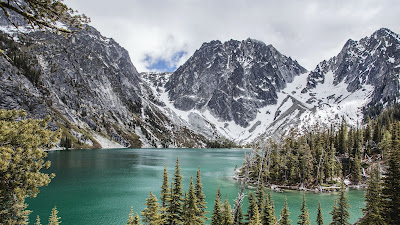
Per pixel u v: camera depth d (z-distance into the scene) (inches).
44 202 2362.2
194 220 1408.7
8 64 7199.8
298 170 3459.6
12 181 642.2
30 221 1876.2
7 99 6284.5
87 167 4375.0
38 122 732.7
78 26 553.9
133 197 2600.9
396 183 1222.9
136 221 1270.9
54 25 533.6
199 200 1577.3
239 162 6225.4
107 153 7057.1
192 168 4911.4
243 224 1471.5
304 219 1531.7
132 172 4114.2
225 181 3622.0
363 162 4062.5
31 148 673.0
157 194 2709.2
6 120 705.6
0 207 686.5
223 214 1401.3
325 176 3550.7
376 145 4522.6
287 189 3289.9
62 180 3314.5
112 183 3221.0
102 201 2442.2
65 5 513.3
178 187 1528.1
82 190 2829.7
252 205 1605.6
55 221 1365.7
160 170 4431.6
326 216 2155.5
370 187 1318.9
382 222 1232.8
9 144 645.9
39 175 689.0
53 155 5787.4
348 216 1540.4
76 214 2078.0
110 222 1929.1
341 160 4183.1
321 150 3777.1
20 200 692.1
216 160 6697.8
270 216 1549.0
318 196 2950.3
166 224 1478.8
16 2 499.5
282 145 4589.1
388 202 1245.7
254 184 3412.9
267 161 3644.2
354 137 4500.5
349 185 3516.2
